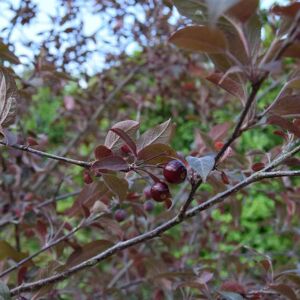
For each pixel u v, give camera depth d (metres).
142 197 0.47
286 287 0.37
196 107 0.91
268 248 1.06
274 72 0.21
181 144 1.12
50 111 1.02
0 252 0.42
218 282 0.56
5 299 0.33
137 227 0.54
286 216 0.64
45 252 0.49
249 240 1.04
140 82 0.92
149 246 0.56
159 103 1.03
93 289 0.65
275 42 0.22
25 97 0.51
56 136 0.98
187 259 0.69
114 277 0.71
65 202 1.06
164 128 0.33
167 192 0.31
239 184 0.32
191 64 0.79
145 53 0.88
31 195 0.57
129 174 0.39
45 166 0.68
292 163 0.34
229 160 0.49
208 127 0.90
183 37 0.22
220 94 0.95
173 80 0.91
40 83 0.52
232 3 0.18
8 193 0.59
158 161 0.31
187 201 0.32
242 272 0.56
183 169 0.29
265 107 0.31
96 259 0.36
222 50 0.23
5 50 0.40
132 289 0.60
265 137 1.03
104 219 0.43
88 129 0.85
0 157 0.57
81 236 0.80
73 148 0.85
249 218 1.10
